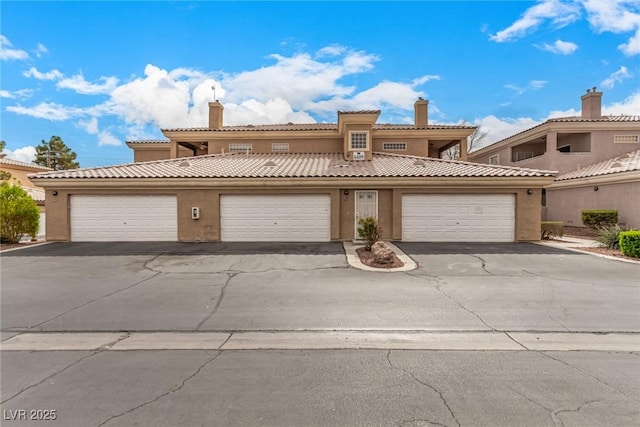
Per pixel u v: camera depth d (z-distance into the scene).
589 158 22.84
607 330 5.52
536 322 5.85
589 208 19.67
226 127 25.05
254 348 4.91
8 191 15.81
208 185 15.60
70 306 6.77
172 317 6.18
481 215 15.51
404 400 3.58
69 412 3.41
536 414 3.34
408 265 10.38
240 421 3.26
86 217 15.81
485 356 4.61
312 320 6.00
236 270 9.83
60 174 15.71
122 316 6.23
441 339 5.19
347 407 3.47
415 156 21.02
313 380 3.99
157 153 27.42
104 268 10.16
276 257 11.72
